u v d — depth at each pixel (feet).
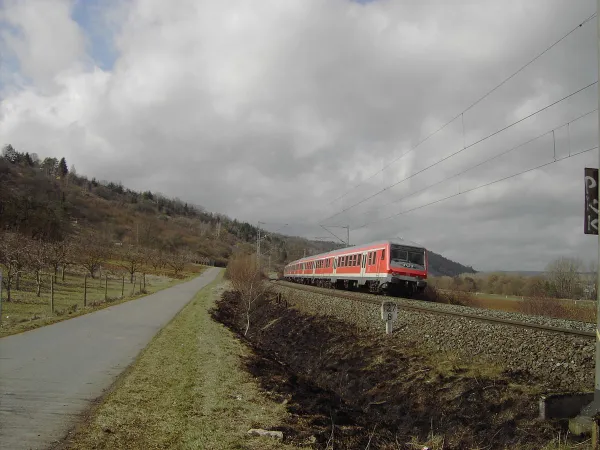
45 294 95.71
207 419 23.81
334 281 122.01
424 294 101.50
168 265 271.28
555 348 34.73
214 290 152.97
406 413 33.40
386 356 44.65
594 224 22.82
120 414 23.25
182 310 82.23
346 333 58.85
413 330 49.65
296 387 35.76
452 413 30.63
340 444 23.40
